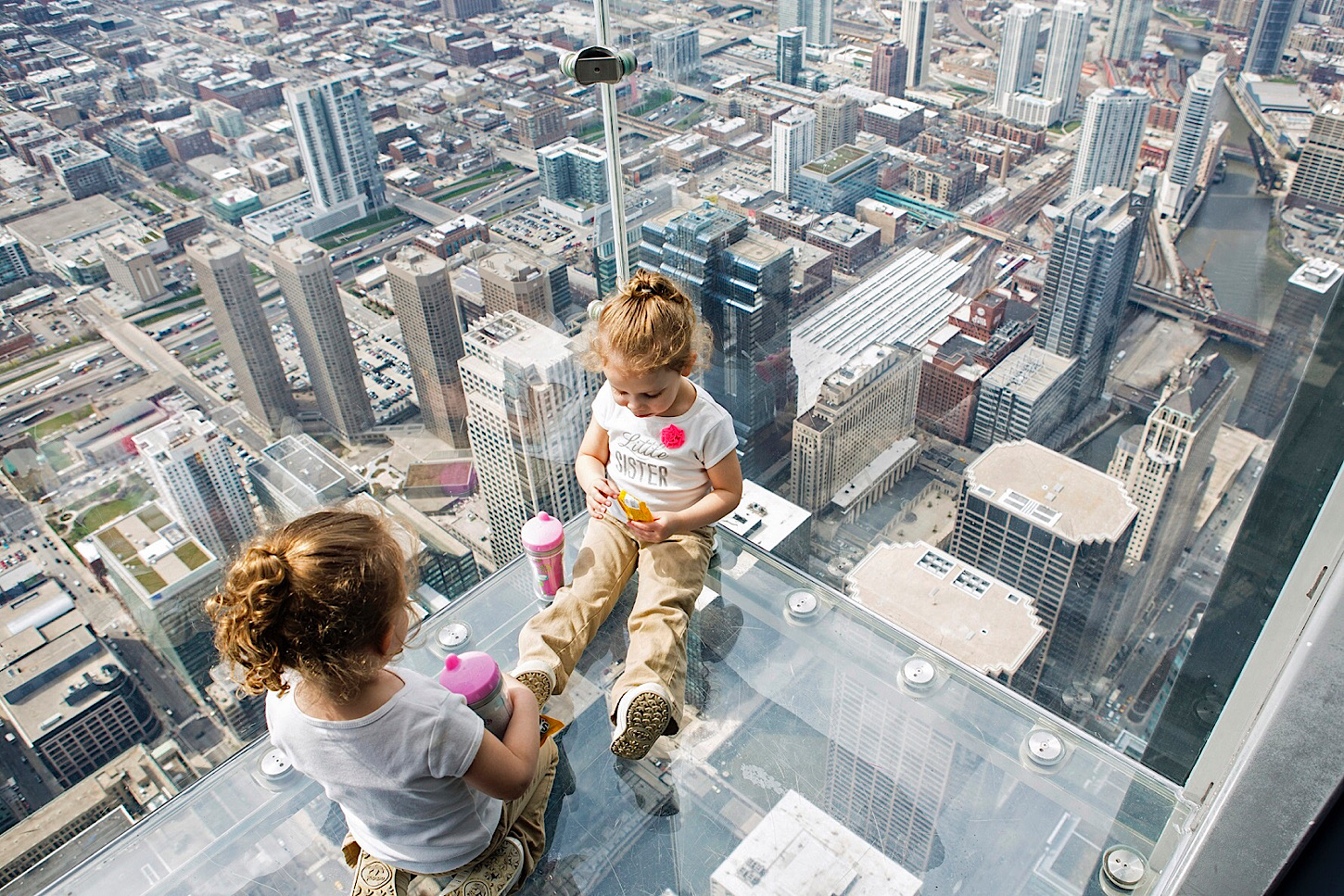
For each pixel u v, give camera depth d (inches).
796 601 66.2
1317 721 36.6
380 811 39.4
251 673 34.7
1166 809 53.3
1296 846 41.0
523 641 57.2
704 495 58.9
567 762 55.3
